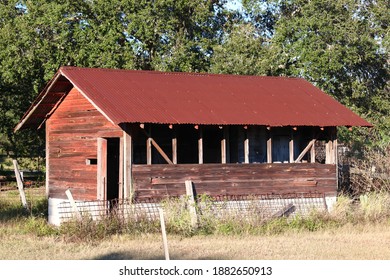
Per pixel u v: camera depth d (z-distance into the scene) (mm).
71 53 44156
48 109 33312
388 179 34438
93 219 26062
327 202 32062
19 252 21781
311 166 31891
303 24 46125
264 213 28828
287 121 30375
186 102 29734
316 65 45594
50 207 33000
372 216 29594
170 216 26703
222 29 52906
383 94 50656
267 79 34938
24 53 44844
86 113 30734
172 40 47312
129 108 27734
